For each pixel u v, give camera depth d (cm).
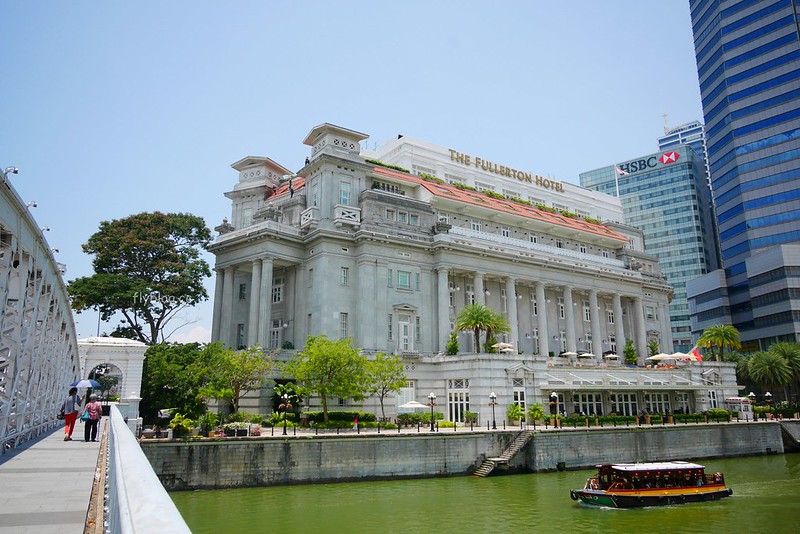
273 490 4091
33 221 2312
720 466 5784
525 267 7719
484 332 7375
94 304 6938
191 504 3653
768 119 12850
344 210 6744
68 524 1057
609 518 3609
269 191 8125
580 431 5350
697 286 14812
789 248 11756
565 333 8244
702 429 6231
